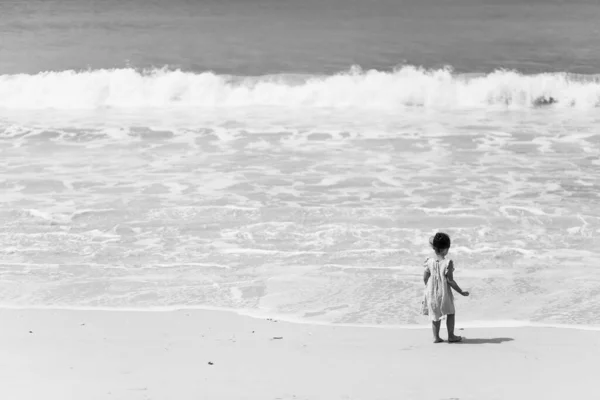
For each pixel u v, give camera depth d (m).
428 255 10.42
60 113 20.08
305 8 38.72
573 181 13.65
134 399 5.79
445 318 8.45
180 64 25.67
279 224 11.62
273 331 8.00
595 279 9.55
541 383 6.25
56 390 6.02
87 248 10.85
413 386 6.16
